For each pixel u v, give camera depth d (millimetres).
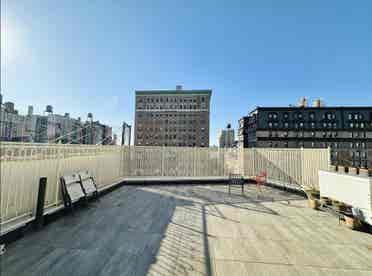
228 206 6473
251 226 4738
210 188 9594
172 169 10758
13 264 2959
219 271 2881
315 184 7781
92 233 4152
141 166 10383
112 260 3131
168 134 65000
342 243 3881
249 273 2842
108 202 6750
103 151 7957
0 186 3520
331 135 47219
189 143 64438
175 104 65312
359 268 3014
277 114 48719
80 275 2727
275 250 3561
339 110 47688
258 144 48312
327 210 5824
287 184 9188
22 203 4023
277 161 9898
